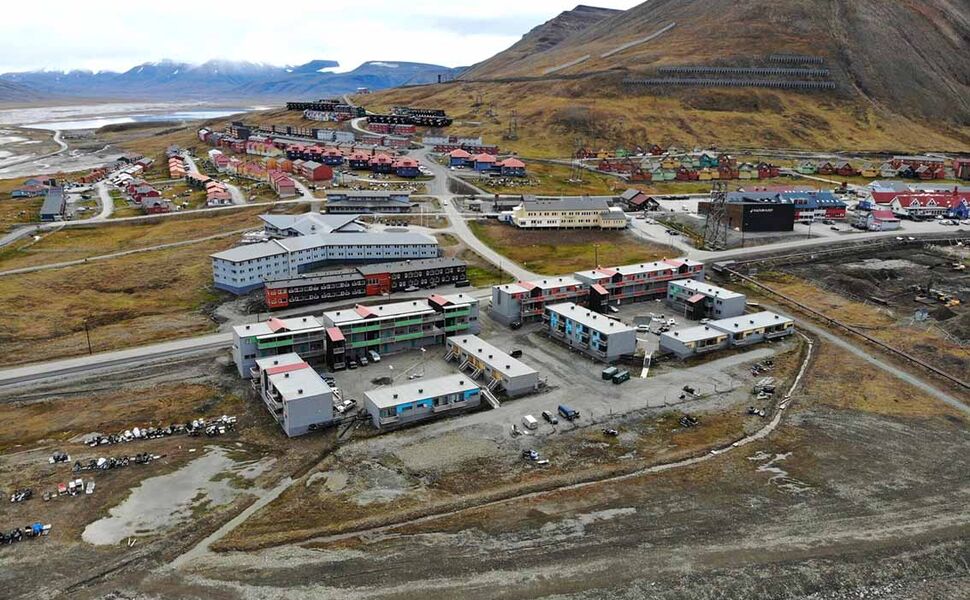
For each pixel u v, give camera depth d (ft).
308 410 250.16
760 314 351.87
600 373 302.66
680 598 168.45
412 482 219.20
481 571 176.35
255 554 183.42
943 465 227.40
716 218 527.40
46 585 171.63
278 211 609.01
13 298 388.78
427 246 475.72
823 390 283.79
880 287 414.82
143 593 168.86
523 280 432.25
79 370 300.61
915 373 299.17
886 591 172.65
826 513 201.16
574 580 173.47
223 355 318.65
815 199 608.19
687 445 241.35
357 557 181.88
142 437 247.09
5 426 254.27
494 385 284.00
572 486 216.33
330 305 385.50
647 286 400.47
